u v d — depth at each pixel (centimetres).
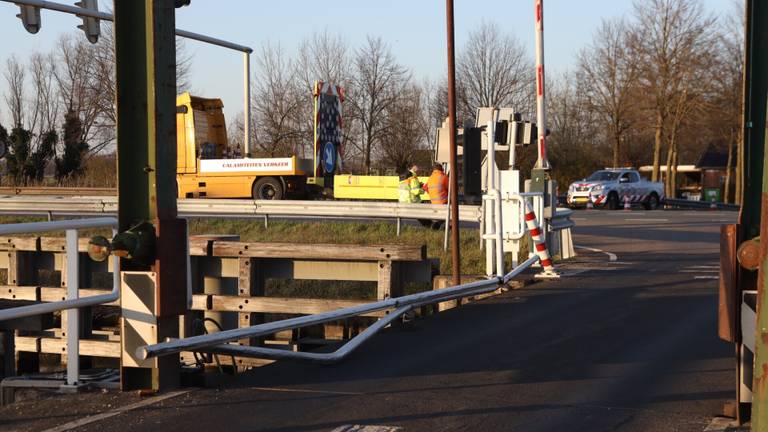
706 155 7969
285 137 5991
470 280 1470
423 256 1438
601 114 6475
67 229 755
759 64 607
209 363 1241
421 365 891
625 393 761
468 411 705
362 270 1492
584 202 4784
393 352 962
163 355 759
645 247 2236
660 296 1344
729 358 898
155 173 748
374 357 935
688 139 6669
